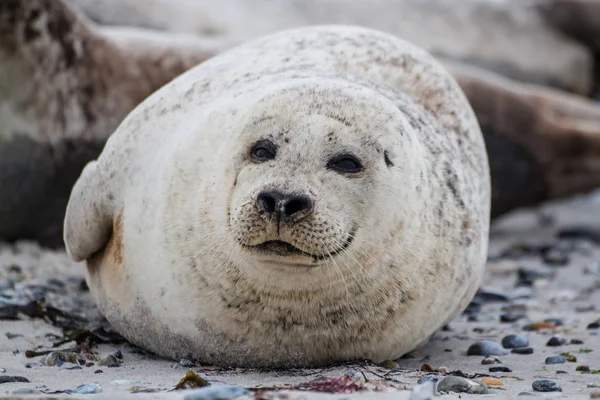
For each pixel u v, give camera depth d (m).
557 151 41.88
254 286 19.28
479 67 59.84
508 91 41.16
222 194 19.12
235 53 24.47
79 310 24.59
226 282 19.48
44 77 32.12
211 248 19.38
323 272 18.67
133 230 21.03
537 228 44.47
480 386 17.66
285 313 19.59
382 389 16.89
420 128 21.75
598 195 53.16
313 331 19.83
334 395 16.05
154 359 21.22
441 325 22.31
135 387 17.42
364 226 18.73
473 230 21.97
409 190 19.56
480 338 24.34
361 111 19.14
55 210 32.75
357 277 19.25
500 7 61.88
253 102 19.50
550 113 41.97
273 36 25.39
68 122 32.50
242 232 17.91
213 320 19.97
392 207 19.09
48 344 21.42
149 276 20.61
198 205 19.67
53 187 32.53
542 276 32.97
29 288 25.67
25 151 31.89
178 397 15.67
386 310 20.05
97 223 22.12
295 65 23.52
